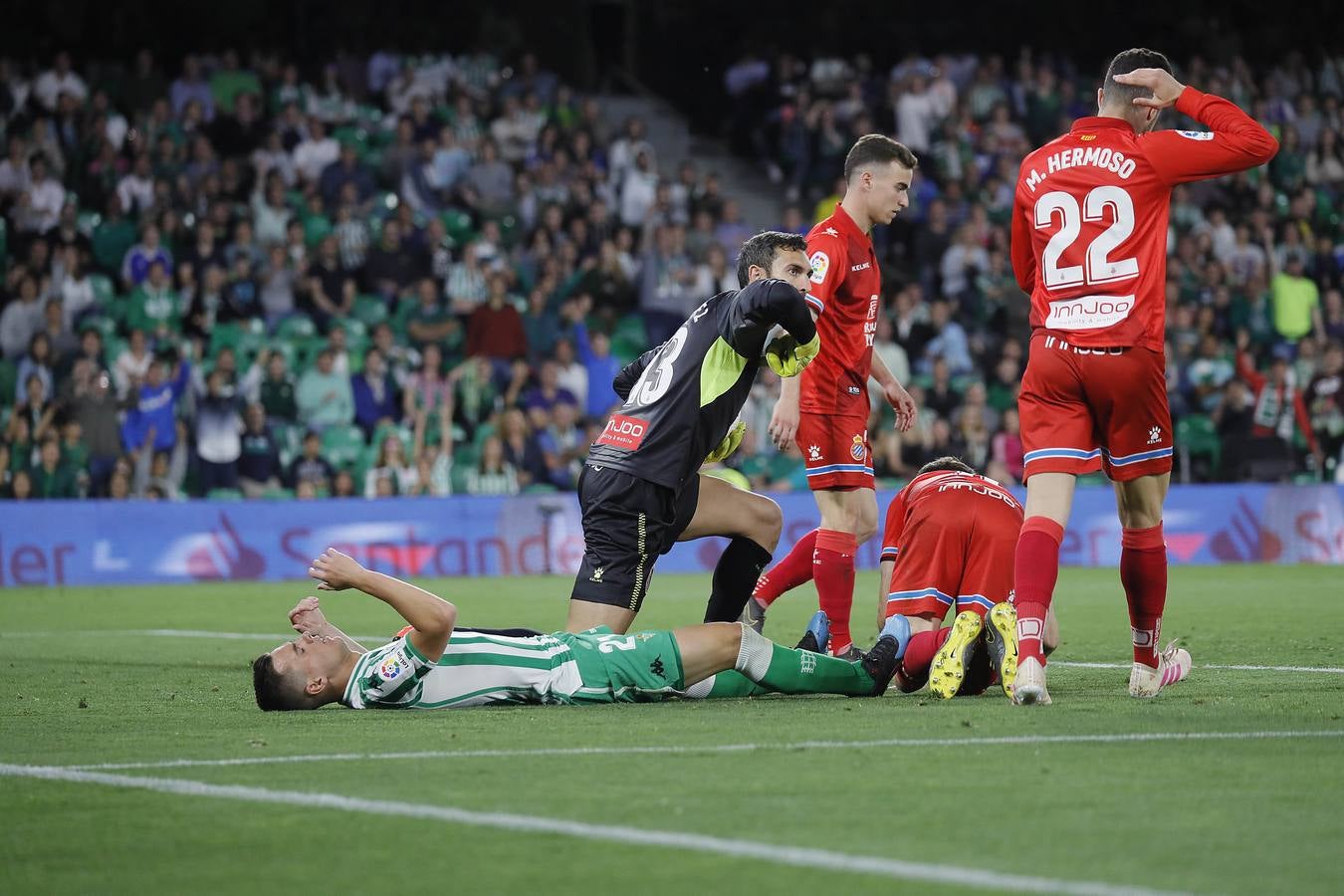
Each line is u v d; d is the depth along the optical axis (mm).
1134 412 21125
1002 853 12125
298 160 77750
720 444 24125
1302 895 10859
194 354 67688
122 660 30469
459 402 69312
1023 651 20719
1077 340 20938
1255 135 20719
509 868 11883
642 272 77375
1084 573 60250
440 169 80000
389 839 12875
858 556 66062
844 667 22047
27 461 62969
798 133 90375
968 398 70812
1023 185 21844
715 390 23000
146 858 12445
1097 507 68312
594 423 70000
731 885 11289
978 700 21750
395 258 74062
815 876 11484
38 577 59406
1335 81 96312
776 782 15078
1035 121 91125
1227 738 17719
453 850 12469
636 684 21188
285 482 65938
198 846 12797
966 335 77562
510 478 67000
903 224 85312
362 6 91312
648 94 100438
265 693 20969
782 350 23047
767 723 19141
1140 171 20969
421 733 18578
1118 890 10953
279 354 66500
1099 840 12531
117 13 85938
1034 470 21359
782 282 22453
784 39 100812
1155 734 18031
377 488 66438
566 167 82000
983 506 23719
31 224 71188
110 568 60344
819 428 26688
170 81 85500
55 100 75938
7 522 59375
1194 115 21172
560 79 97125
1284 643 31375
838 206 27078
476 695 20875
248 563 62000
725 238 81750
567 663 21094
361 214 75062
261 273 71250
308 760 16688
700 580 58375
